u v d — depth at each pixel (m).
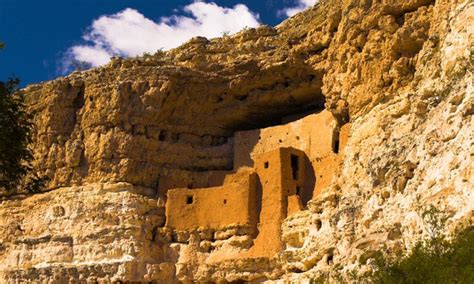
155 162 53.28
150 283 49.47
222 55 53.75
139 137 53.22
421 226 33.91
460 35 37.28
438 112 36.53
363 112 43.62
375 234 37.22
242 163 51.72
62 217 52.84
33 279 51.41
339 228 41.12
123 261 49.66
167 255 50.28
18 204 54.91
